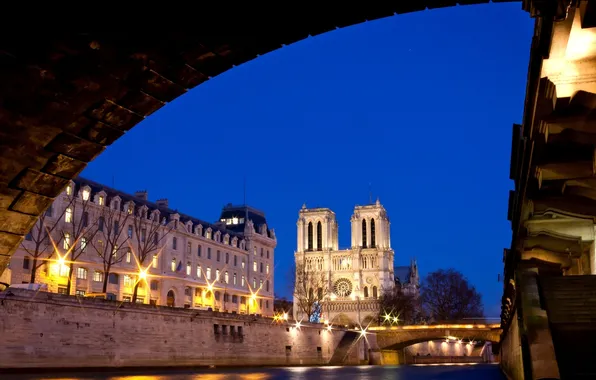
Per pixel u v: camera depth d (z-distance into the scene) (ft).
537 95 48.83
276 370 233.76
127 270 319.06
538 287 90.94
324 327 347.77
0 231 44.45
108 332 186.19
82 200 280.72
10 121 36.09
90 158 40.70
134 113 37.63
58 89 34.22
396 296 582.76
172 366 213.66
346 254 651.66
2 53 31.24
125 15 29.60
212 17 30.17
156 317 208.74
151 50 32.27
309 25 31.68
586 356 77.71
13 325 154.51
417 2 30.25
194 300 377.30
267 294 479.41
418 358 495.41
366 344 383.04
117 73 33.68
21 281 257.14
